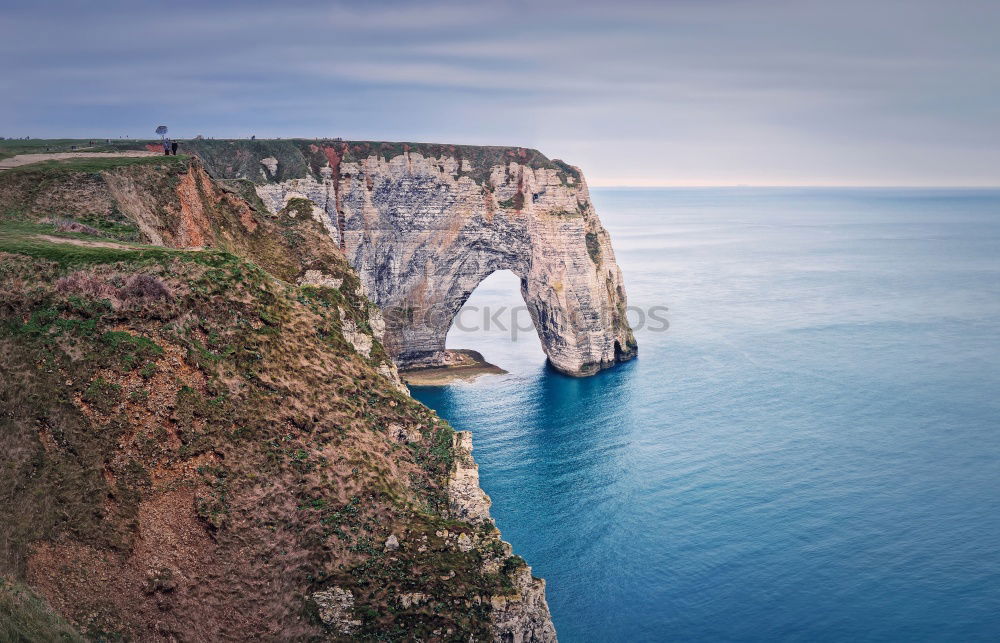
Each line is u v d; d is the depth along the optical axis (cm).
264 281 5172
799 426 10738
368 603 4456
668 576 7081
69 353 4484
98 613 4003
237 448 4516
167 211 6347
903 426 10650
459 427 10981
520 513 8275
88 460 4281
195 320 4772
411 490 4975
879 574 7050
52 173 6019
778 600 6712
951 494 8544
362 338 5597
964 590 6800
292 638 4306
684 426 10875
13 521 4056
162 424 4450
